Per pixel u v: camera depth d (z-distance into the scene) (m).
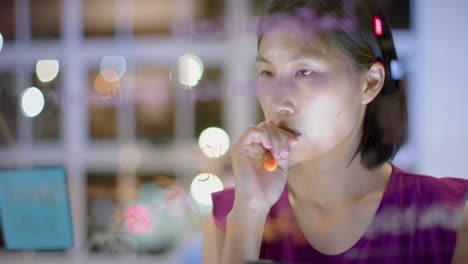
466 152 2.23
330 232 0.98
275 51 0.92
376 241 0.96
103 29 2.29
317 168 0.98
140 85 2.10
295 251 0.97
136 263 1.50
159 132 2.13
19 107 1.95
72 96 2.04
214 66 2.13
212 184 1.33
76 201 1.74
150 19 2.28
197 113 2.10
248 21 2.07
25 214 1.09
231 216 0.98
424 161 2.23
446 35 2.24
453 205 0.96
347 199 0.98
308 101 0.92
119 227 1.59
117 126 2.10
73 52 2.27
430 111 2.25
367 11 0.96
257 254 0.96
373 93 0.97
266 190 0.99
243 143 1.00
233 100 2.09
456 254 0.95
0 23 2.25
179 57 1.98
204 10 2.18
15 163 1.97
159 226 1.45
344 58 0.92
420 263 0.95
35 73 1.78
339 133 0.94
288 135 0.95
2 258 1.55
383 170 1.03
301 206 1.01
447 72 2.25
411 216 0.96
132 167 2.08
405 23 2.27
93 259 1.60
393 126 1.00
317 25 0.91
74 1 2.30
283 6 0.93
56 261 1.58
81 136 2.13
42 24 2.29
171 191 1.45
